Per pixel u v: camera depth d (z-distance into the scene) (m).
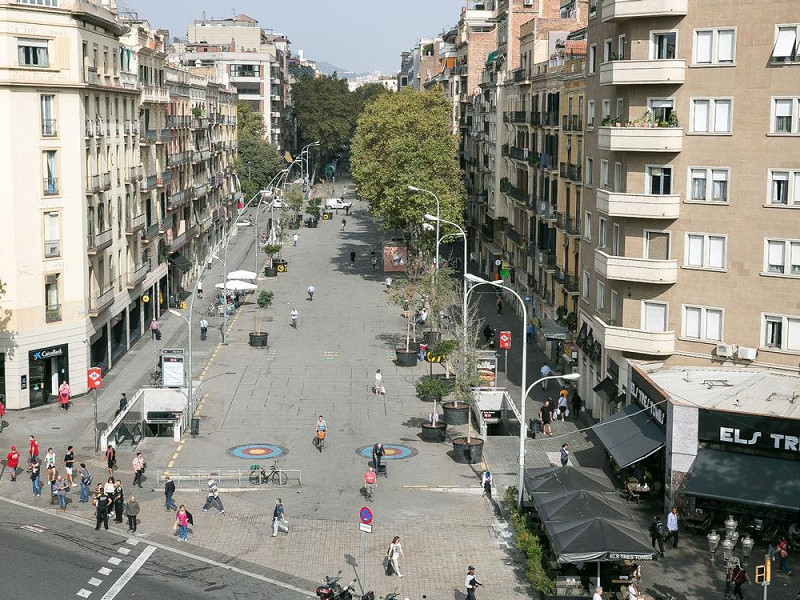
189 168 105.81
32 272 57.31
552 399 61.44
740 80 45.28
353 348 74.69
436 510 42.88
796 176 44.41
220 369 68.06
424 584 35.50
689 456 40.28
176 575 35.84
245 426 55.28
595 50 57.16
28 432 53.28
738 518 39.91
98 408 58.00
